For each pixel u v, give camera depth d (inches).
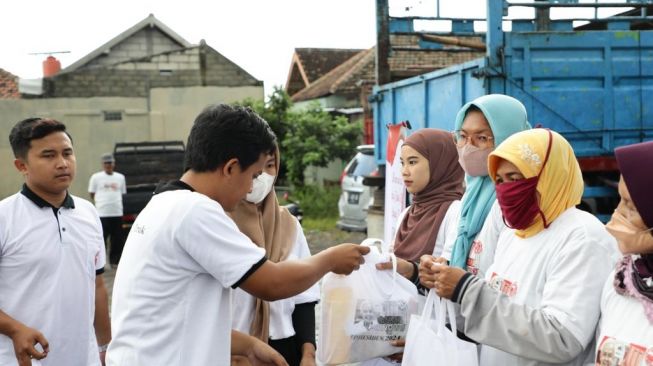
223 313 83.5
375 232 360.5
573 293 83.5
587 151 242.7
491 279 96.3
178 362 80.4
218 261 80.6
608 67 241.9
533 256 90.1
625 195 75.0
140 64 732.7
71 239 126.0
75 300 125.7
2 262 120.6
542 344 82.7
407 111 308.5
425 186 130.5
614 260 84.8
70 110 716.7
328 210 621.9
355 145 708.7
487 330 87.0
